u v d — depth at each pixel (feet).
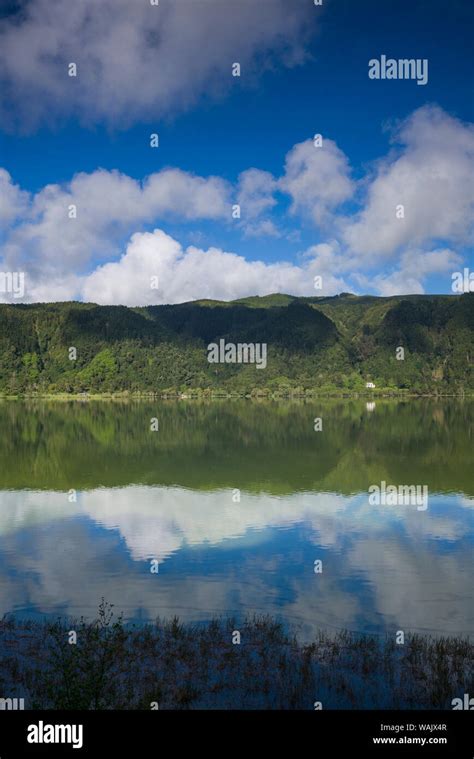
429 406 522.06
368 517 94.48
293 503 106.73
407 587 60.70
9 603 56.24
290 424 309.01
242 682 39.65
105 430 275.80
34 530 86.38
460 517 94.07
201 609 54.60
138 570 66.80
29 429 283.18
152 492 118.93
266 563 69.51
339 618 52.24
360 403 590.55
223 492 118.73
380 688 39.17
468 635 48.39
